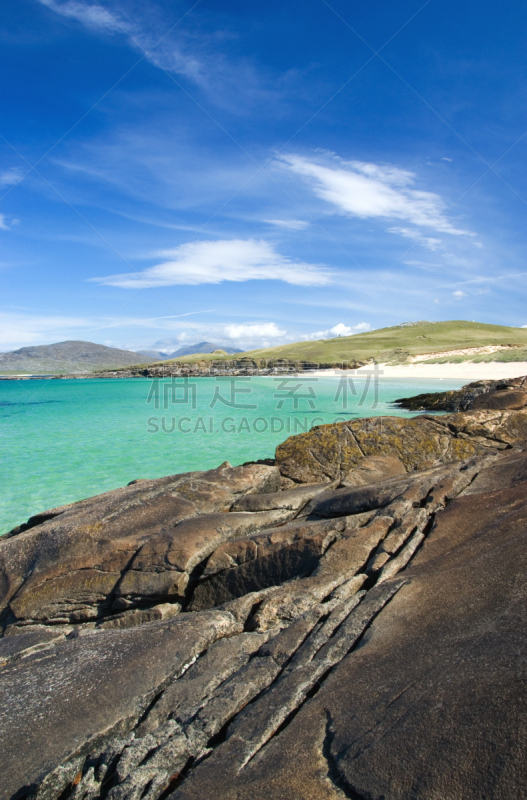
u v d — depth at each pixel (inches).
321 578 217.9
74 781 133.0
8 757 136.1
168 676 166.6
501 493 243.1
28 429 1128.8
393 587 182.7
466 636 139.4
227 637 184.9
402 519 244.2
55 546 277.0
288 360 3949.3
